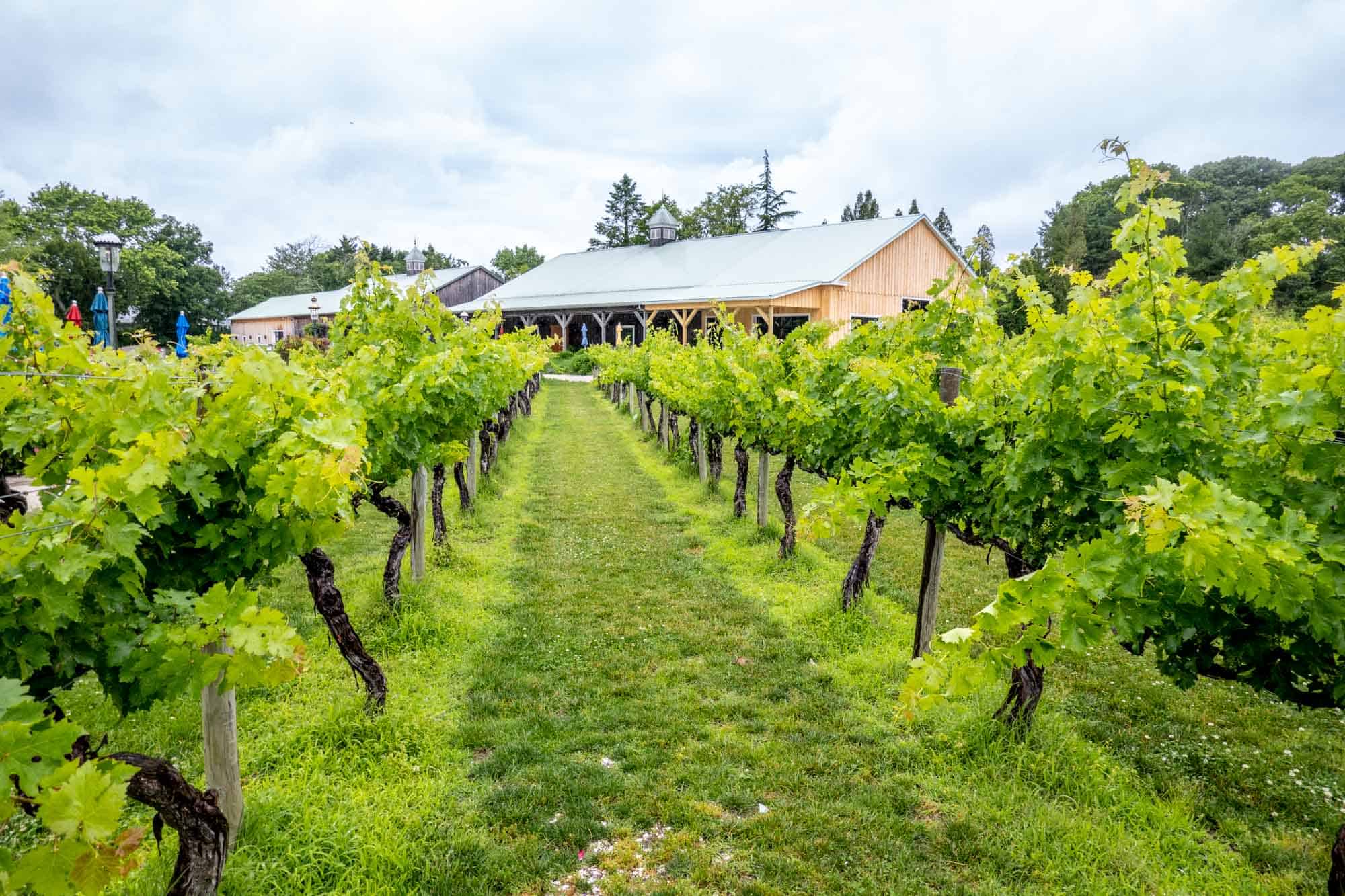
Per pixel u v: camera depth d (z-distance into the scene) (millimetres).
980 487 4008
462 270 49562
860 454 5223
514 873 3018
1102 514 3051
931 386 4680
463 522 8617
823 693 4648
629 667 5035
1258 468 2506
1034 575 2160
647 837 3287
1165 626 2760
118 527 1800
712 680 4844
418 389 5078
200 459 2309
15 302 2445
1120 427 2805
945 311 5996
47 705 1872
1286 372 2436
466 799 3494
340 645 3998
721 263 35469
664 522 9227
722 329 10984
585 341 39406
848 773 3785
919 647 4922
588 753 3969
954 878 3045
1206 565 1942
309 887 2777
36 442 2602
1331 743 4250
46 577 1704
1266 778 3861
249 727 3963
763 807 3502
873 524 5691
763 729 4234
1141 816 3434
